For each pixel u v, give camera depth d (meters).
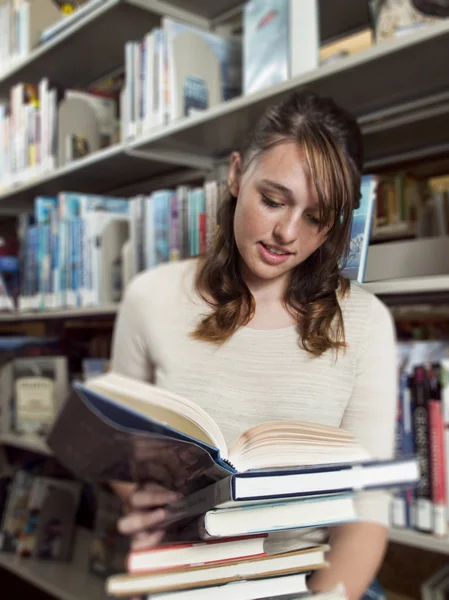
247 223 0.50
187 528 0.41
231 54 1.53
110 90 2.01
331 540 0.66
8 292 2.01
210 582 0.36
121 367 0.77
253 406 0.53
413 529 1.02
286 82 1.13
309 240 0.50
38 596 2.05
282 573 0.38
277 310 0.55
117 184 1.97
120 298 1.63
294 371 0.54
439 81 1.11
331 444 0.42
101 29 1.74
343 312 0.58
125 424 0.48
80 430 0.60
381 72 1.06
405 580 1.30
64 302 1.72
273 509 0.37
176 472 0.48
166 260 1.39
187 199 1.32
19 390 1.87
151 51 1.47
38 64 2.02
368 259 0.60
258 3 1.29
